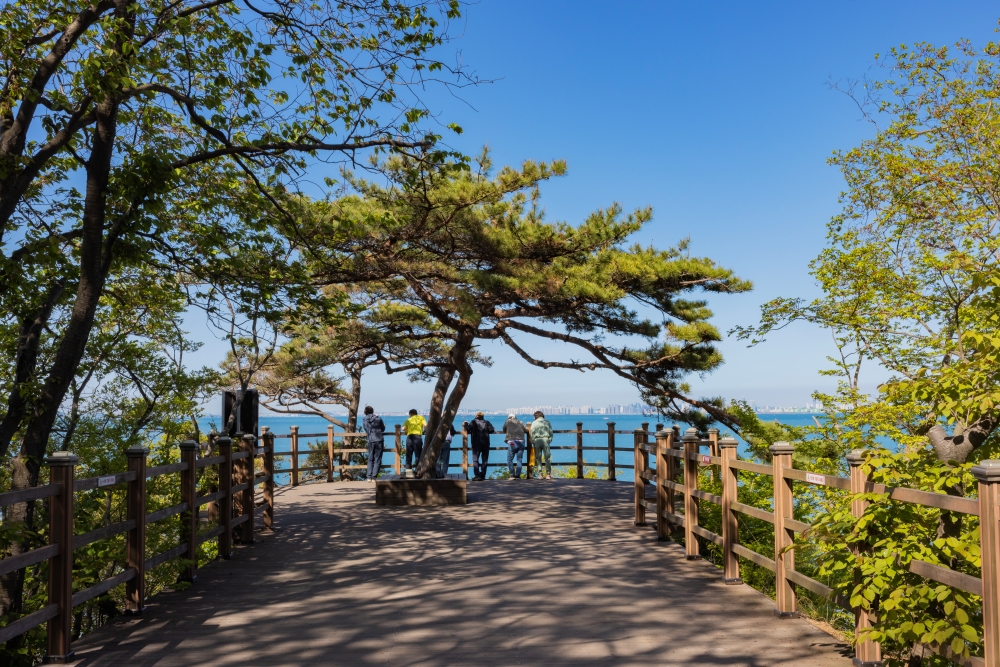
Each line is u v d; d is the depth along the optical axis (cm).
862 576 461
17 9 713
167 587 711
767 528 968
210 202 887
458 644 518
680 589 682
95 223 747
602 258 1202
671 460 952
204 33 824
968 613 414
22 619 451
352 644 522
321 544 951
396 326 1579
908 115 1137
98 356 1017
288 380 2123
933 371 495
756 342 1204
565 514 1230
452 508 1318
